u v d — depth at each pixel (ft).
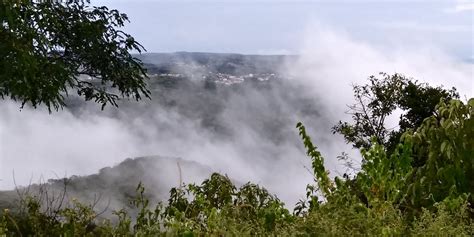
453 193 9.66
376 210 9.20
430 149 10.39
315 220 8.21
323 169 10.31
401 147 10.46
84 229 10.40
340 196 9.44
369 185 9.96
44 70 49.39
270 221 8.94
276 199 10.96
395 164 10.30
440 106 10.57
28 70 44.11
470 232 8.08
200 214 9.78
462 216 8.46
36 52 49.01
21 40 43.68
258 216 9.23
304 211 9.30
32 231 10.79
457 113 10.36
